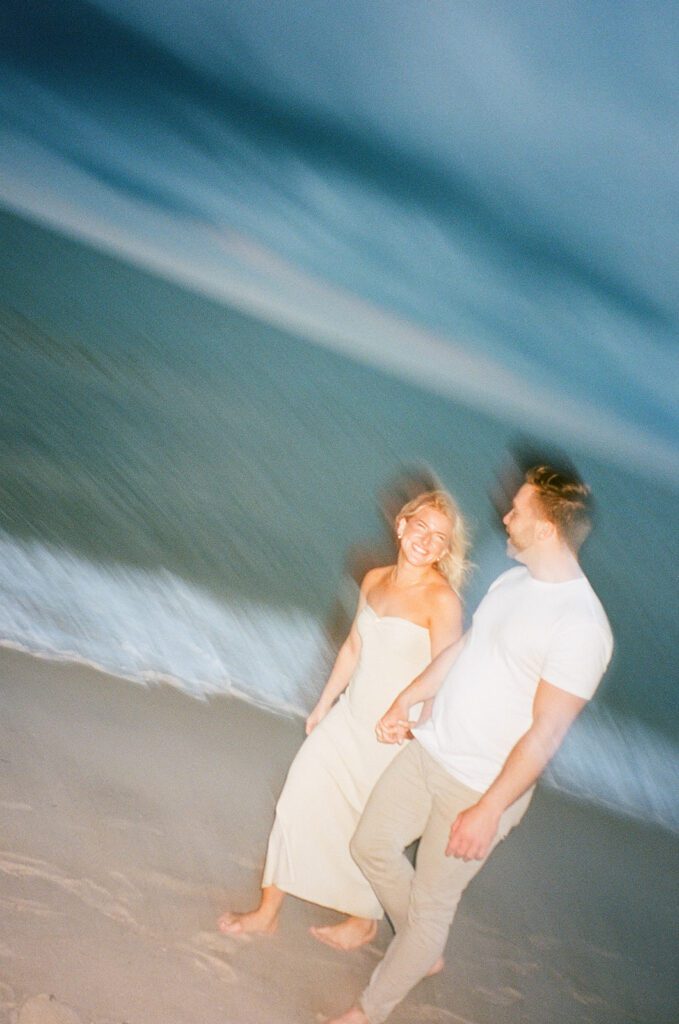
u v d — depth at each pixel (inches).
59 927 127.2
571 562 120.6
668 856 209.9
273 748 194.4
